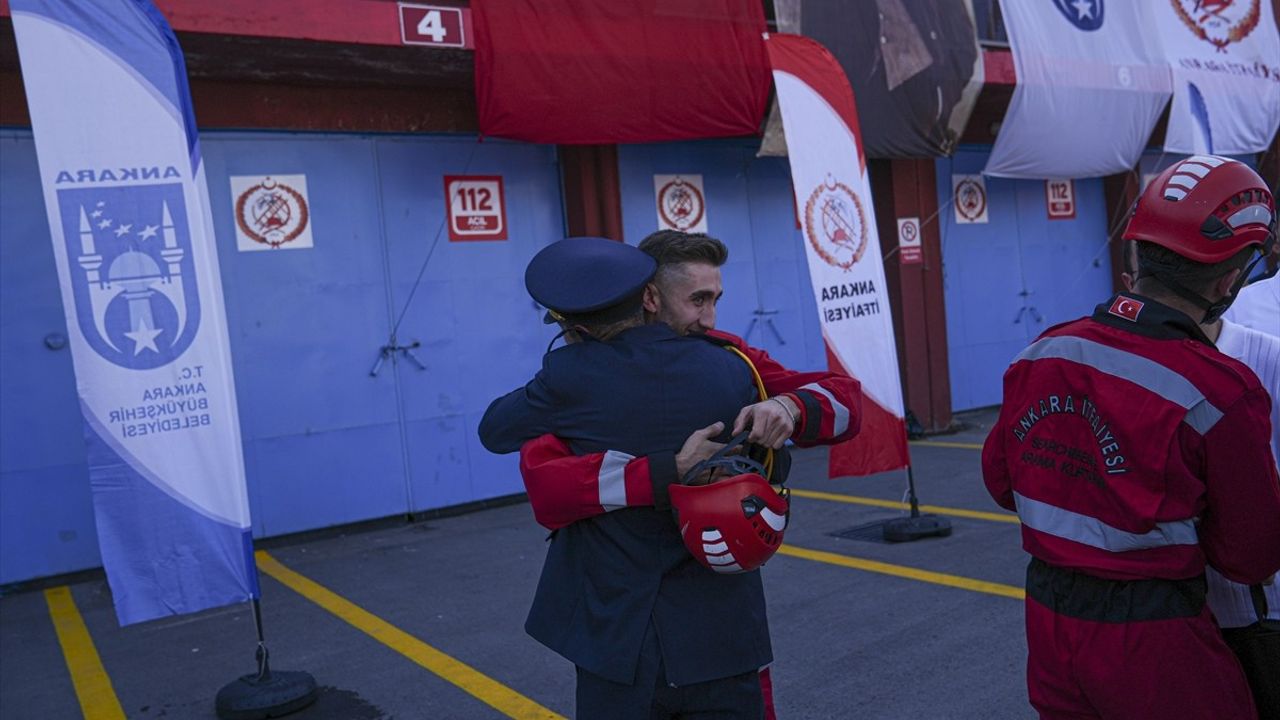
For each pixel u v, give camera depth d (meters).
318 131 6.87
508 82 6.33
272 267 6.71
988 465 1.95
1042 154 9.05
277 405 6.72
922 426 9.59
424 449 7.28
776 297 9.05
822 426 1.92
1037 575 1.80
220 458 3.64
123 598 3.47
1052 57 8.88
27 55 3.36
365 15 5.99
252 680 3.86
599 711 1.84
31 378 5.93
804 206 5.29
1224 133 10.11
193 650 4.66
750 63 6.95
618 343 1.91
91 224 3.44
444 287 7.36
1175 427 1.58
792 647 4.18
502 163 7.61
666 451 1.84
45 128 3.38
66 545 6.00
